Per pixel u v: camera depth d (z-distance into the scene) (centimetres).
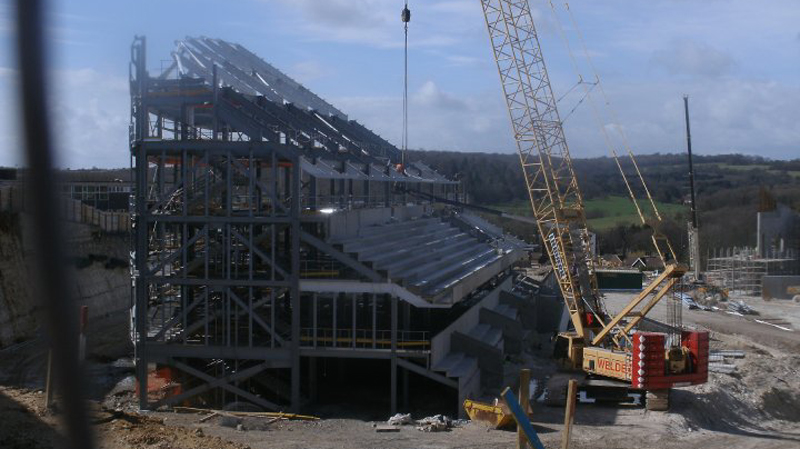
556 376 3938
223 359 3491
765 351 5294
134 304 3731
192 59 4834
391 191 5528
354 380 4019
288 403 3603
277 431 2925
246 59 5600
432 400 3647
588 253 4281
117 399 3462
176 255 3503
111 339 4744
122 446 2116
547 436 3061
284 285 3416
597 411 3569
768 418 3922
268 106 4384
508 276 5962
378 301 4194
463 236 5925
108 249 6378
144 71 3841
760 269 9019
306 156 3875
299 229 3422
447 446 2766
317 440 2769
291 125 4375
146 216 3484
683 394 3850
